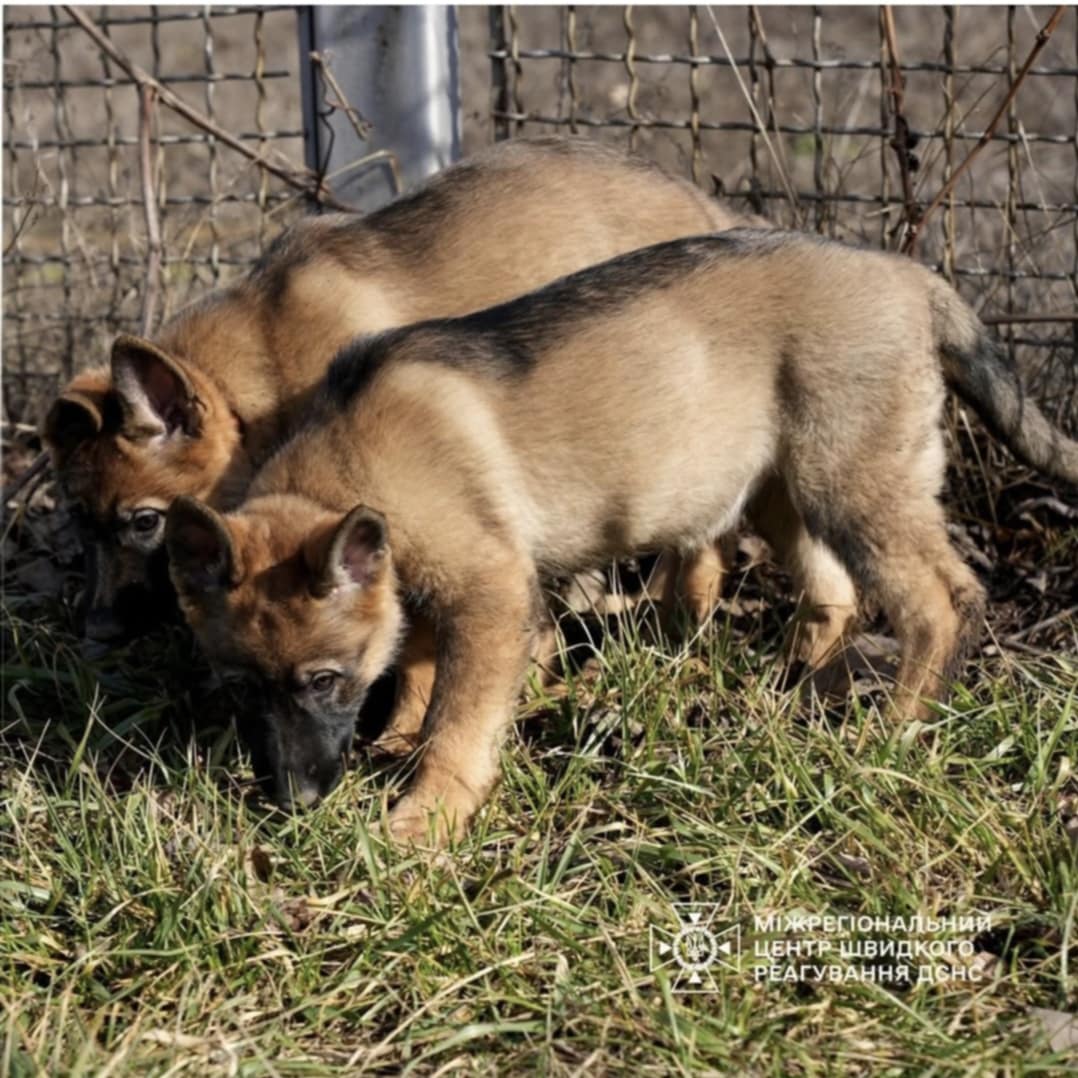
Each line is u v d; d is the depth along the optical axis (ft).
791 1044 5.42
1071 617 7.06
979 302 8.01
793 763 6.20
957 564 6.66
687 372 6.54
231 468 7.02
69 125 9.14
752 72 7.95
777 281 6.56
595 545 6.65
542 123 8.50
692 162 8.09
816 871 5.99
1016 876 5.89
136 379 6.86
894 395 6.54
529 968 5.70
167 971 5.70
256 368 7.06
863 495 6.58
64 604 7.39
